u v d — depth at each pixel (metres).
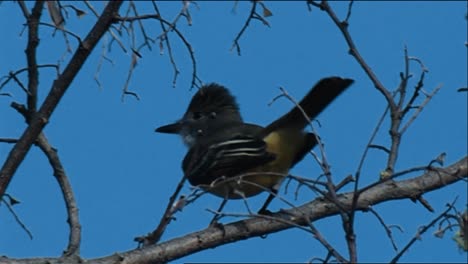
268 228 9.40
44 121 7.75
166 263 8.95
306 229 6.60
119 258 8.73
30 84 8.23
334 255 6.40
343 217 6.58
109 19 7.69
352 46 9.05
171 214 8.00
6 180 7.73
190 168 7.95
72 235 8.98
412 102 8.85
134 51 8.42
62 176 9.23
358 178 6.79
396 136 8.95
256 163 11.57
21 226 8.77
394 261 6.50
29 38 8.07
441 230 7.02
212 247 9.18
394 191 9.16
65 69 7.74
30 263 8.59
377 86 8.98
